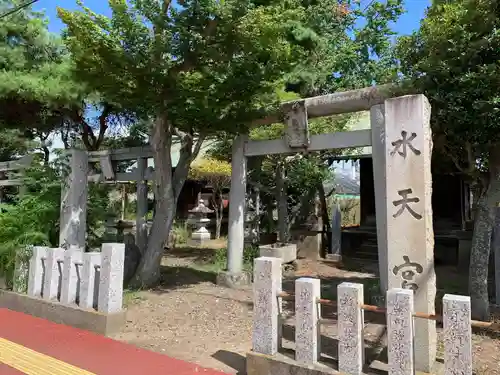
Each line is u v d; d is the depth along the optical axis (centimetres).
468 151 668
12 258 772
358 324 384
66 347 534
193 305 744
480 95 593
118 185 2078
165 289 859
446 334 344
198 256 1379
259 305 439
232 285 889
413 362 357
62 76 1027
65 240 939
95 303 633
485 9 592
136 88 722
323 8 1109
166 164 884
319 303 415
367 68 1311
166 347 540
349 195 2209
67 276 661
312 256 1345
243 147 907
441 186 1475
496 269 693
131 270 930
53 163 1050
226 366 475
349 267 1217
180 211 2130
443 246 1322
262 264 441
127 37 665
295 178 1288
